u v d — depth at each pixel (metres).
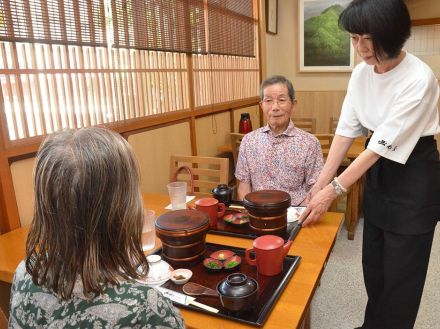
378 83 1.37
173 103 2.87
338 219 1.48
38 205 0.61
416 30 4.60
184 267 1.12
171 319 0.65
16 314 0.67
